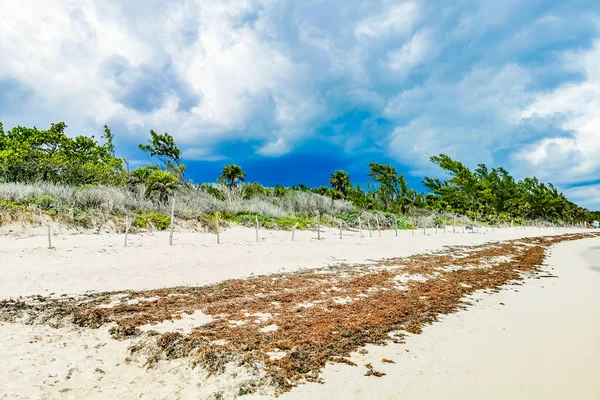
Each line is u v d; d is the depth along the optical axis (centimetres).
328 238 2048
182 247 1382
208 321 645
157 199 2075
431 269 1232
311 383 433
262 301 786
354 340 570
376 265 1303
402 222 3222
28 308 686
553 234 4069
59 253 1117
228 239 1708
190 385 431
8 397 390
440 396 406
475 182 6531
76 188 1841
